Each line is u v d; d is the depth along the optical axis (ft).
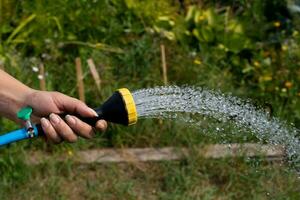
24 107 7.92
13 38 15.40
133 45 15.14
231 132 12.65
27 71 14.64
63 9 15.53
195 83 14.64
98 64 14.88
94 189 13.11
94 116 7.29
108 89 14.40
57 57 15.16
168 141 13.93
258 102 13.14
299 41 15.31
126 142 14.02
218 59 15.35
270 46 15.65
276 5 16.07
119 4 15.83
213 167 13.37
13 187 12.98
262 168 13.05
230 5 16.62
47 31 15.43
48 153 13.76
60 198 12.86
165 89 7.81
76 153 13.70
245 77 15.24
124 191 13.03
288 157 10.24
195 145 13.66
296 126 13.87
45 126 7.32
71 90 14.51
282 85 14.78
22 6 15.67
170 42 15.43
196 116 12.34
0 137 7.41
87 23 15.53
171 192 13.01
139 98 7.55
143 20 15.67
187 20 15.92
